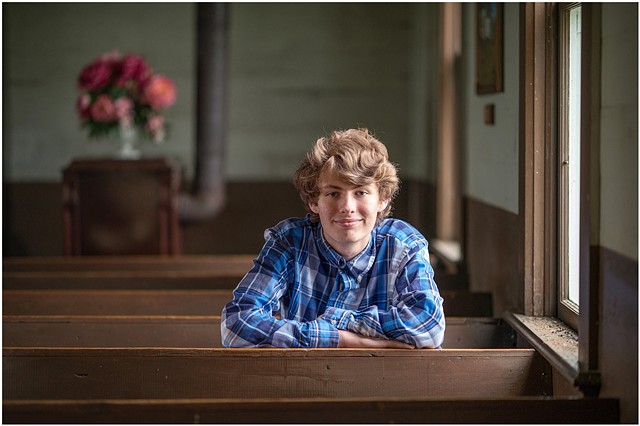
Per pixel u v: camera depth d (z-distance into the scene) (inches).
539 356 141.3
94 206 336.5
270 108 400.8
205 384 134.6
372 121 399.9
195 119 369.1
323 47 398.3
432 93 328.8
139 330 172.1
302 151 402.0
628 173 116.6
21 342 171.9
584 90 130.0
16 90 398.3
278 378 133.2
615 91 121.3
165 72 397.7
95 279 242.4
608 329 124.6
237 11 396.8
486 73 216.7
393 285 133.9
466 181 249.6
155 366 135.1
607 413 118.4
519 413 116.3
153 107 339.9
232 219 404.5
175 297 205.8
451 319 174.9
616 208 121.4
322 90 400.2
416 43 378.9
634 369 114.4
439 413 114.7
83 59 397.7
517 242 184.9
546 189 177.9
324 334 131.4
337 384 133.0
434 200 321.1
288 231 134.4
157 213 337.4
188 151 401.4
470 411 115.0
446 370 135.1
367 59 398.3
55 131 400.2
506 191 198.5
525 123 179.0
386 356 133.0
